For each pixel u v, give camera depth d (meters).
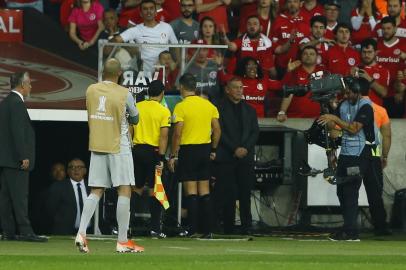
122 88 41.12
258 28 64.81
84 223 41.03
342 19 70.69
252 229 57.91
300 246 47.62
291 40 65.38
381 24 67.31
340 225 61.38
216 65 57.47
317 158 60.25
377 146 55.84
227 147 56.00
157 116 52.31
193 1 65.25
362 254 42.09
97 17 66.19
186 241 50.47
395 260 38.53
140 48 56.41
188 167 52.78
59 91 60.28
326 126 52.59
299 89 57.09
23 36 66.75
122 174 40.88
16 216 48.94
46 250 42.97
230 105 56.34
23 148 48.56
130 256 38.97
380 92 64.19
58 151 64.81
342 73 64.25
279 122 61.44
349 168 51.16
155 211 52.94
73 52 65.94
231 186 56.34
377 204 56.22
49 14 69.88
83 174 57.84
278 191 61.44
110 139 40.72
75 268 33.53
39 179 64.94
